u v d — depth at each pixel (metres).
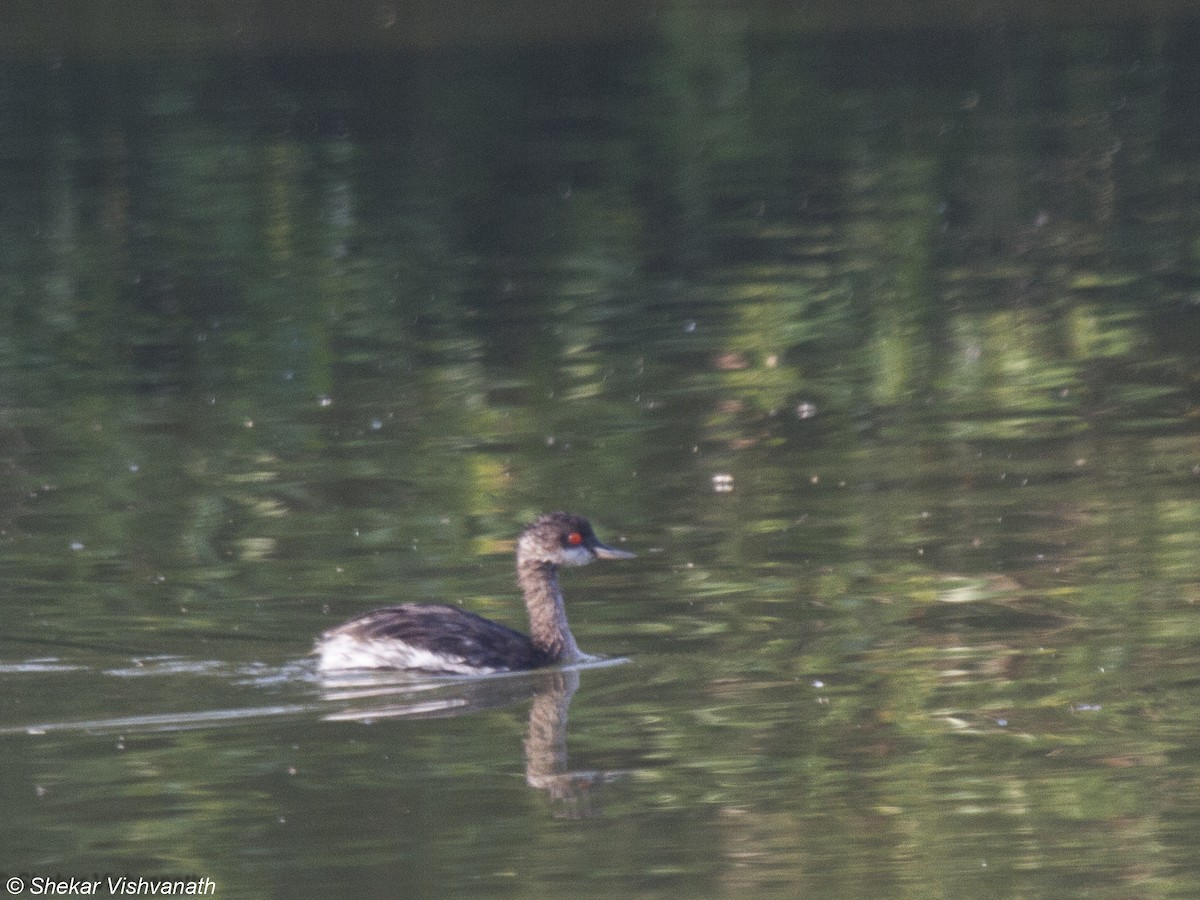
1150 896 9.47
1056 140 34.28
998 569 14.63
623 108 38.69
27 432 19.53
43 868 9.89
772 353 21.89
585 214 29.66
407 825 10.41
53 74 42.88
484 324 23.59
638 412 19.70
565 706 12.24
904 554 15.07
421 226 29.06
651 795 10.80
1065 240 27.06
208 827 10.36
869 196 30.48
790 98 39.34
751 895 9.58
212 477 17.75
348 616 13.89
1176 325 22.41
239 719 11.94
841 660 12.89
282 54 45.28
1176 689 12.20
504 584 14.71
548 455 18.25
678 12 50.78
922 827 10.32
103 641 13.28
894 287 24.80
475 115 38.16
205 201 30.88
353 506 16.77
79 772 11.06
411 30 48.44
